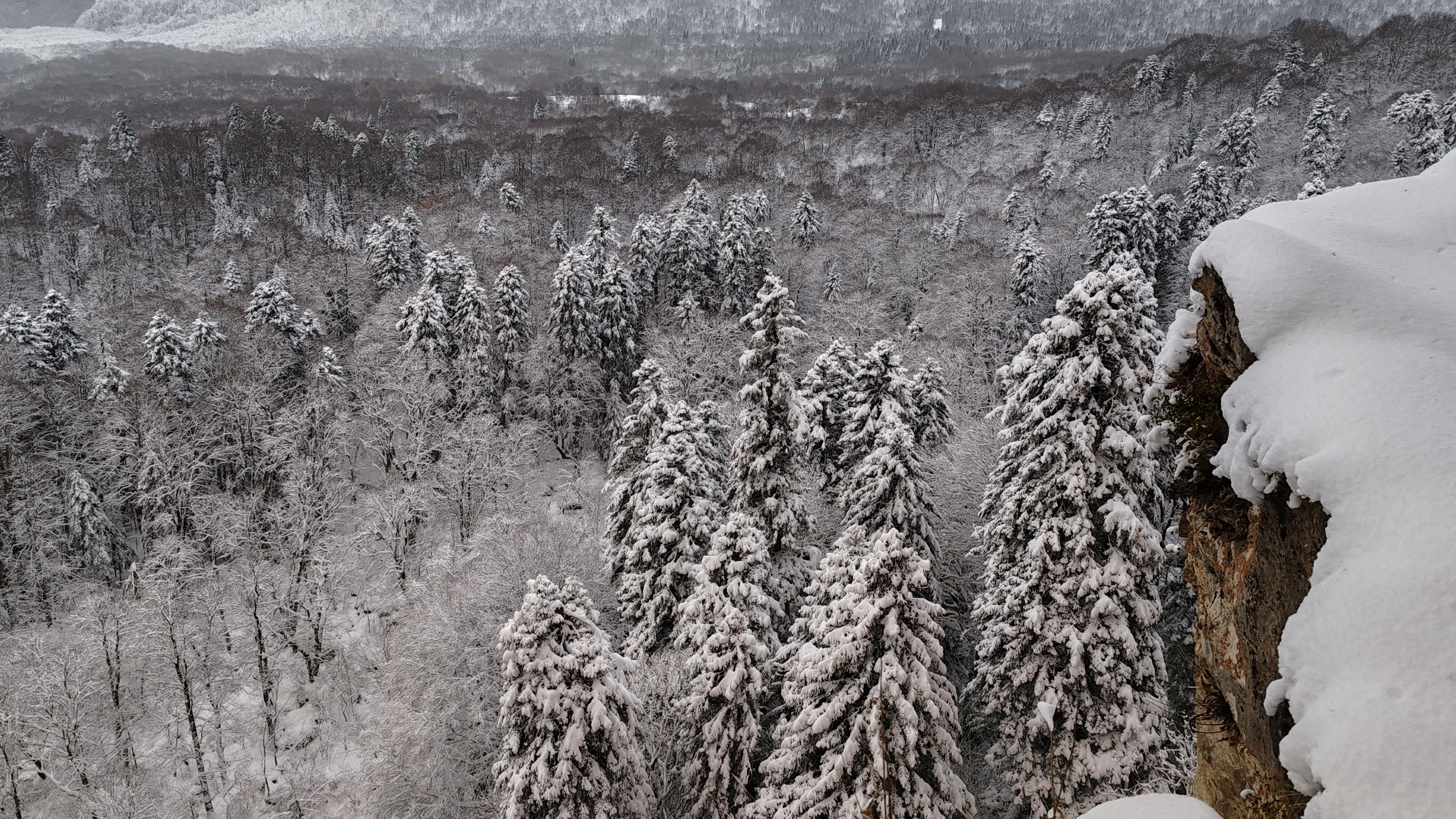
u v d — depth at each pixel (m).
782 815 15.40
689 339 50.53
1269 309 6.02
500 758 18.27
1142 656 17.00
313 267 65.06
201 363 50.16
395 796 25.08
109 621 29.78
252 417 45.59
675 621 24.62
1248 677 5.93
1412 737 3.76
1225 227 6.95
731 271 58.59
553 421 51.56
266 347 49.19
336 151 104.88
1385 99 78.81
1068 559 17.39
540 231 79.00
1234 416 6.05
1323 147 67.56
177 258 80.50
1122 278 16.77
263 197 94.75
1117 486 16.89
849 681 15.34
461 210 83.31
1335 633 4.36
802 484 27.25
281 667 34.56
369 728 28.17
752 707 18.62
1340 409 5.05
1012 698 18.67
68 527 41.69
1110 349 16.72
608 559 29.03
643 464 29.05
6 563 39.47
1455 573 3.98
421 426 44.78
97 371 49.22
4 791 27.00
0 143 98.38
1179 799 5.78
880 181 96.00
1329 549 4.70
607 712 17.30
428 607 29.52
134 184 94.69
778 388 22.94
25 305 66.38
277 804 28.72
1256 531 6.12
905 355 44.91
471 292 51.03
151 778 28.94
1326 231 6.97
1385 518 4.44
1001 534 19.17
